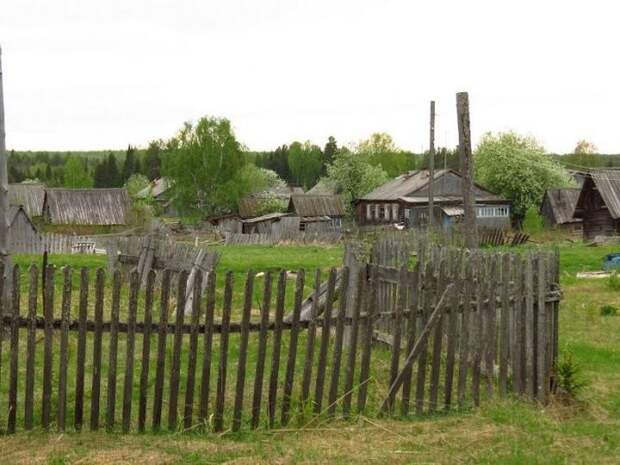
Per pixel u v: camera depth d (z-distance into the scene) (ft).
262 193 297.94
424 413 27.12
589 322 54.24
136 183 420.36
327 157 526.57
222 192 287.07
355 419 25.62
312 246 165.17
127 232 214.07
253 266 91.81
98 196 227.20
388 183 269.23
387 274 37.42
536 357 29.73
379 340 37.68
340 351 25.52
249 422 24.91
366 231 194.08
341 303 25.35
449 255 33.24
